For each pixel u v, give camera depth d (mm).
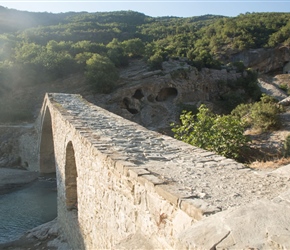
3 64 49500
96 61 47562
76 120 11219
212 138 13008
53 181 27422
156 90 46281
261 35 83688
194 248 2857
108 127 10195
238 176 5652
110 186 6727
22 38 72312
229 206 4168
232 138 13078
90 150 8078
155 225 4812
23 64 49219
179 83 47094
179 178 5398
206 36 90062
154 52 56781
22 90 47969
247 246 2611
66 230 12133
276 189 4988
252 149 13836
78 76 49938
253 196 4641
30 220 18109
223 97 49250
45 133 25812
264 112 16562
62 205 12719
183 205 4180
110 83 45312
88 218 8789
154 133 9586
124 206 5992
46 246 12836
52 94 18672
